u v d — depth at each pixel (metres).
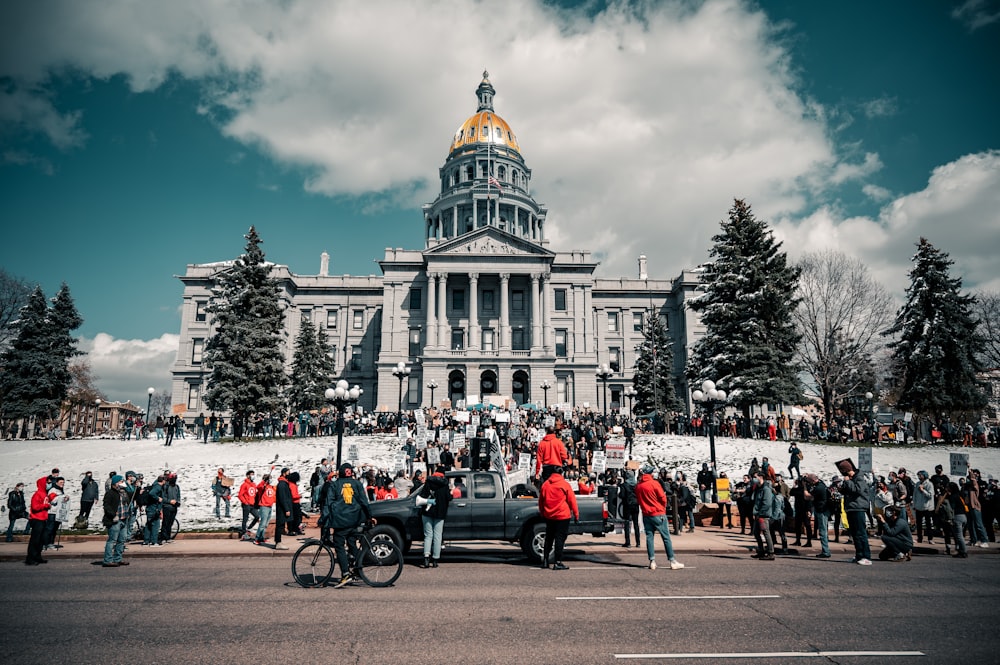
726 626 7.93
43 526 13.98
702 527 20.50
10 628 7.83
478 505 13.45
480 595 9.80
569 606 9.01
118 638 7.36
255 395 43.53
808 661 6.55
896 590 10.33
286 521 16.92
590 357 72.19
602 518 13.56
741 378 40.56
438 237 104.12
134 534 17.53
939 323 39.91
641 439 38.53
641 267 87.62
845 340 46.66
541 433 34.50
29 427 57.28
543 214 109.44
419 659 6.55
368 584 10.62
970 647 7.06
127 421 48.03
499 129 110.44
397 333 69.69
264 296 46.16
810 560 14.04
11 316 53.31
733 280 42.84
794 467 27.38
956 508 15.05
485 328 69.56
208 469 30.66
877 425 40.97
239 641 7.20
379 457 33.66
